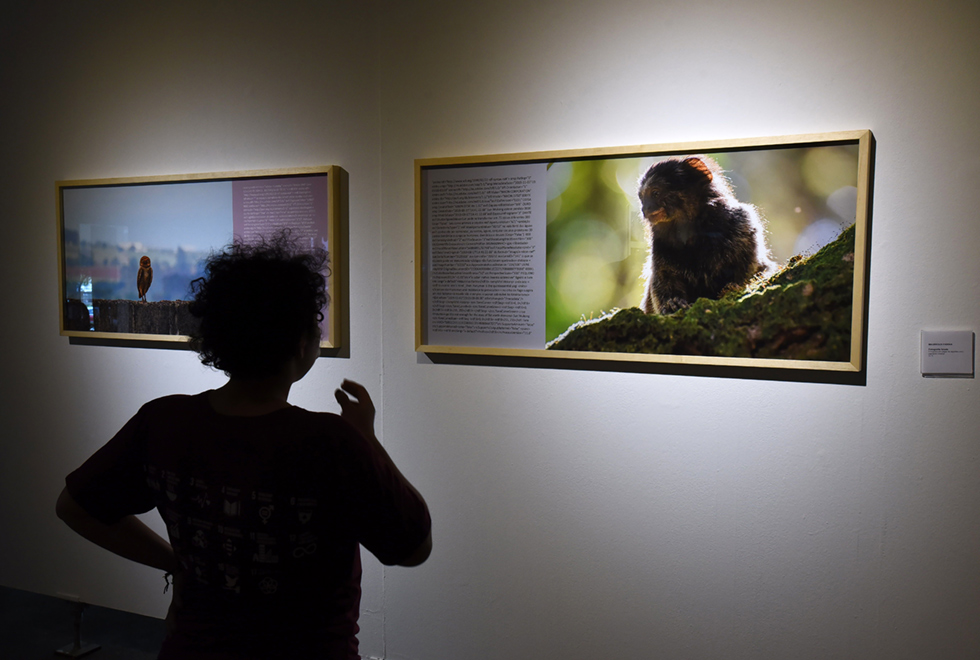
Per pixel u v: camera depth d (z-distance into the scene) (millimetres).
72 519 1245
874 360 1976
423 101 2410
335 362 2596
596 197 2182
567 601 2342
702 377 2141
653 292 2131
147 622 2949
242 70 2666
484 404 2404
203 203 2697
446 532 2482
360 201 2512
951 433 1927
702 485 2160
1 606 3168
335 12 2520
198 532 1145
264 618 1118
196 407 1215
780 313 2006
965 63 1858
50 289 3021
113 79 2871
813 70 1986
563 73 2244
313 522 1133
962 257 1885
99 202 2867
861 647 2037
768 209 2004
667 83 2129
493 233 2311
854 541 2025
